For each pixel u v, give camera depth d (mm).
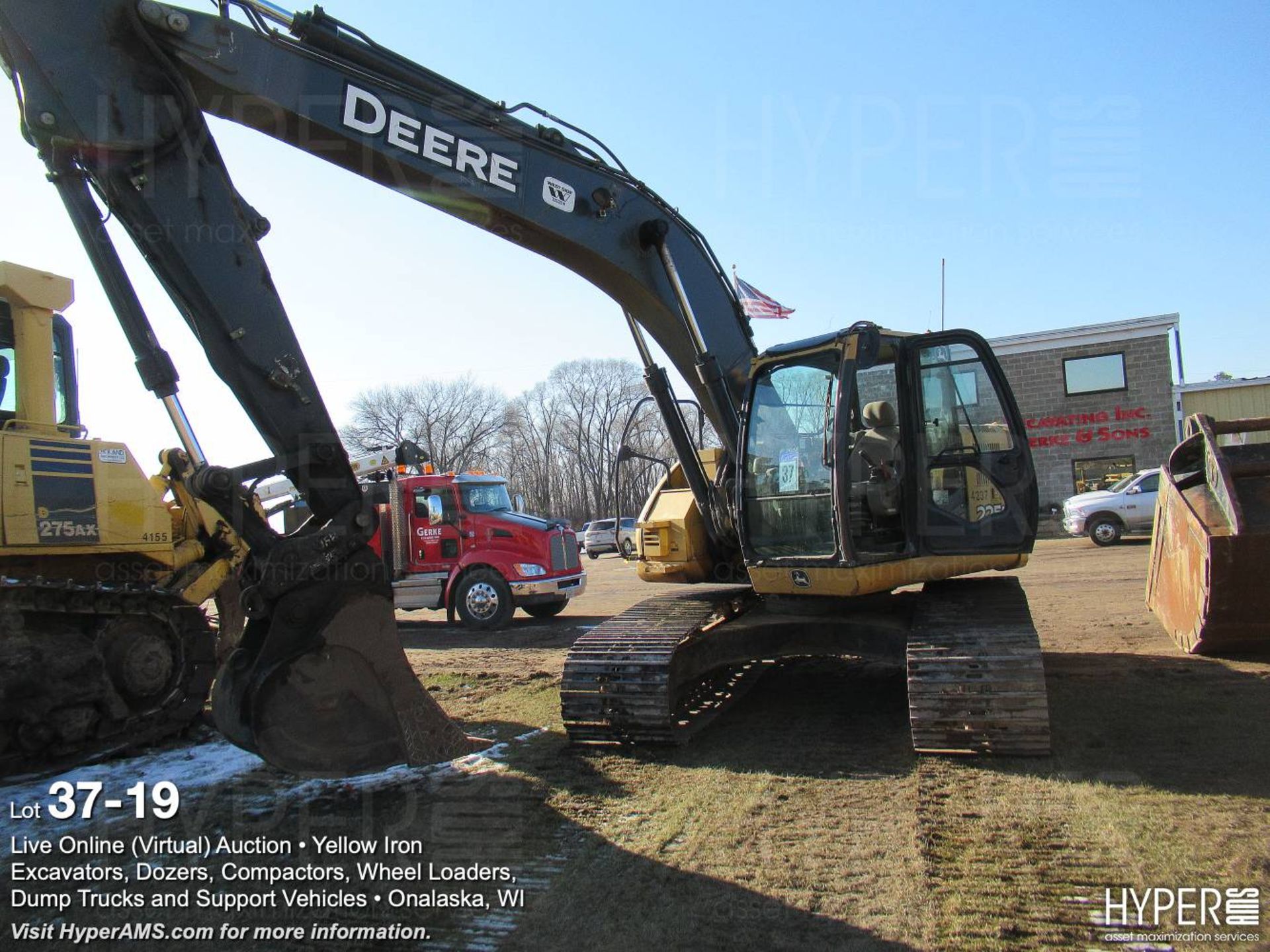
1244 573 5852
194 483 3748
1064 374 24125
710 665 5547
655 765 4645
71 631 5453
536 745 5141
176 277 3781
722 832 3654
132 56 3748
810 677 6629
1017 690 4277
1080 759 4285
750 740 4996
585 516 61406
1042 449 24312
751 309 14969
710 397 5691
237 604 7711
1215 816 3527
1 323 5410
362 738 3732
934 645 4562
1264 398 22422
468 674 7785
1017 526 5516
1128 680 5906
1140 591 10477
